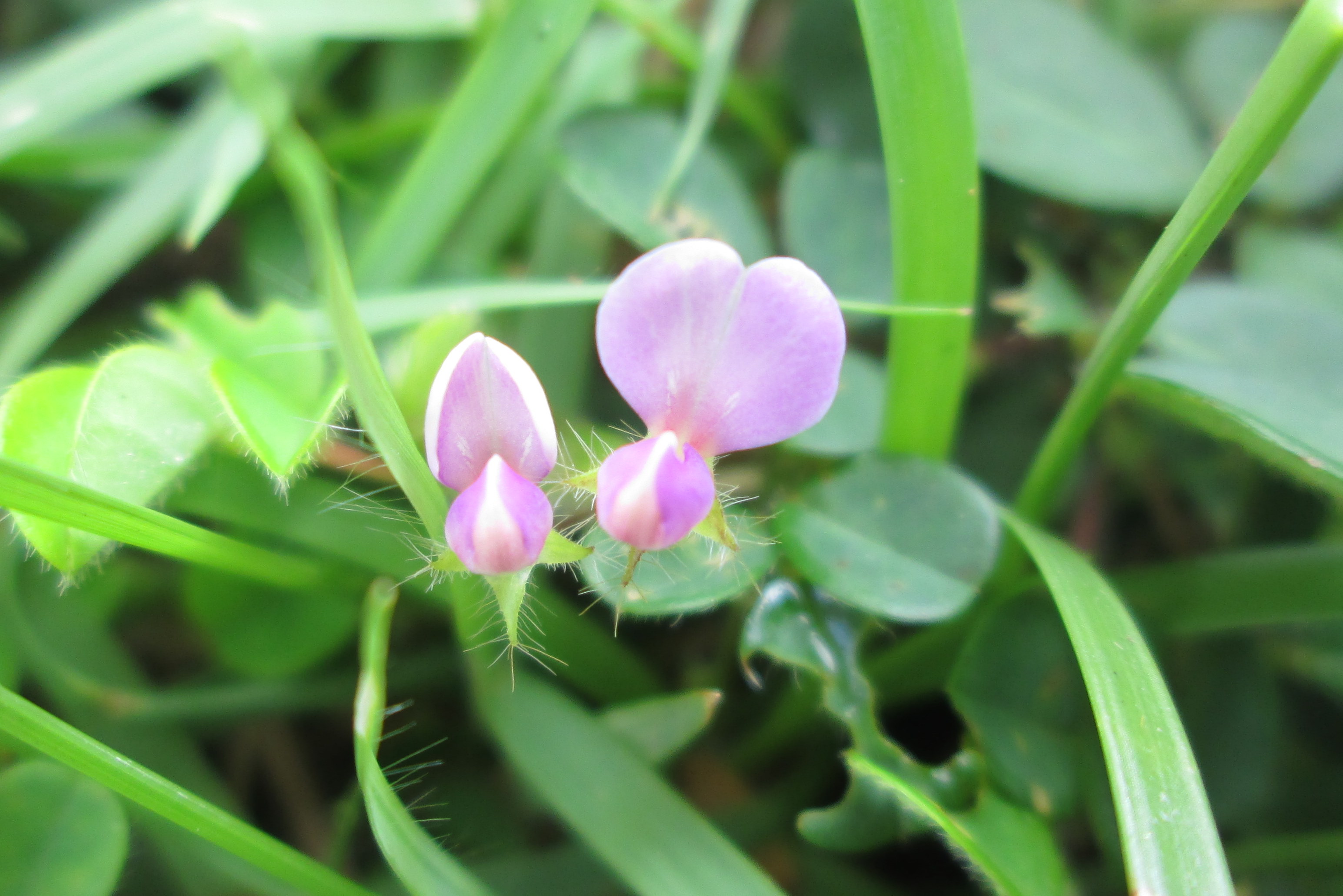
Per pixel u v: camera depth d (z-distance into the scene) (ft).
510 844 0.33
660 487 0.27
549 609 0.32
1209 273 0.36
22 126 0.33
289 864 0.29
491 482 0.27
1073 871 0.33
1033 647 0.30
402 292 0.32
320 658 0.32
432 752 0.34
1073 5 0.35
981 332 0.36
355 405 0.28
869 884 0.33
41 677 0.32
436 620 0.34
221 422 0.29
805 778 0.33
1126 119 0.34
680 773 0.33
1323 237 0.34
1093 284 0.35
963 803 0.29
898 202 0.30
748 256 0.33
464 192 0.33
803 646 0.30
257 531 0.32
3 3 0.43
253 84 0.27
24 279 0.39
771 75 0.39
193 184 0.34
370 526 0.31
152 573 0.34
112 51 0.33
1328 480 0.29
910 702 0.33
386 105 0.40
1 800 0.29
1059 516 0.35
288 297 0.35
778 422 0.28
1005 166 0.33
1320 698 0.34
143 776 0.28
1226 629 0.32
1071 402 0.31
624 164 0.33
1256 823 0.33
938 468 0.30
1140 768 0.28
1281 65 0.28
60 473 0.28
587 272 0.35
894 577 0.30
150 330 0.37
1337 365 0.32
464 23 0.35
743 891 0.29
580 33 0.33
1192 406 0.30
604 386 0.35
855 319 0.33
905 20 0.29
